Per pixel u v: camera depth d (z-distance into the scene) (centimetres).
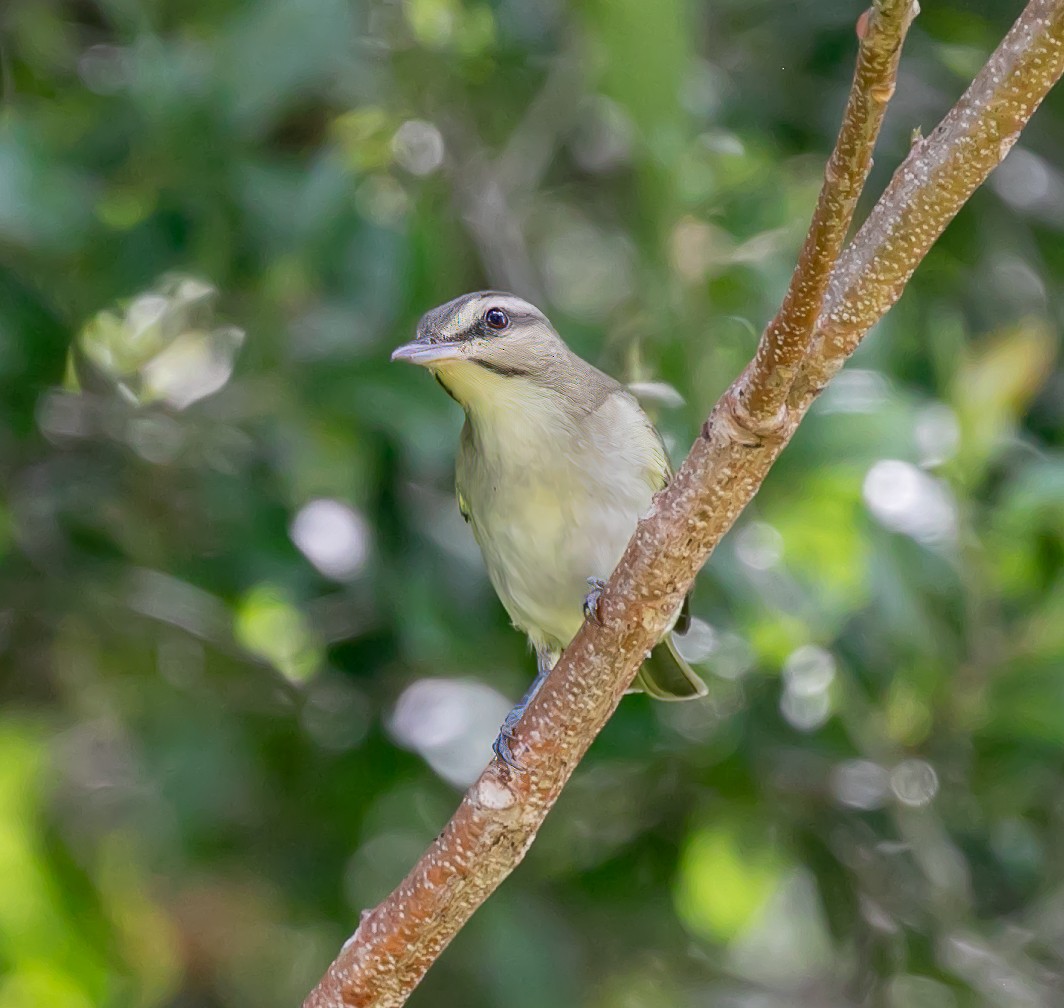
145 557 1041
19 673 1121
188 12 955
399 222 962
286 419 958
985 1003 1070
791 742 1055
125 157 937
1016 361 986
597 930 1141
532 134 1146
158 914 1123
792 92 1164
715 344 1015
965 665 988
